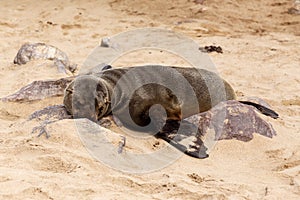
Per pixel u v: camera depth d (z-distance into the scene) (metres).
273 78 40.06
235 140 24.34
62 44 50.06
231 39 53.09
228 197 18.55
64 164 19.52
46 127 22.06
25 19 59.41
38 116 24.34
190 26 57.16
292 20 59.66
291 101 34.28
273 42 52.16
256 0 64.31
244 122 24.97
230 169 22.12
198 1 63.75
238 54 47.44
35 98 27.77
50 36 52.97
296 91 36.97
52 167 19.41
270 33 56.12
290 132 26.78
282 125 27.84
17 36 52.25
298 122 29.22
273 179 21.09
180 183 19.27
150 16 61.50
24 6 65.69
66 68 37.34
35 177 18.12
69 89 24.09
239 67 42.81
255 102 29.84
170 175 19.95
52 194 17.05
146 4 64.69
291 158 23.39
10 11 62.88
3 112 26.81
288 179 21.00
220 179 20.44
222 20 59.41
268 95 35.66
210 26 57.53
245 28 57.81
